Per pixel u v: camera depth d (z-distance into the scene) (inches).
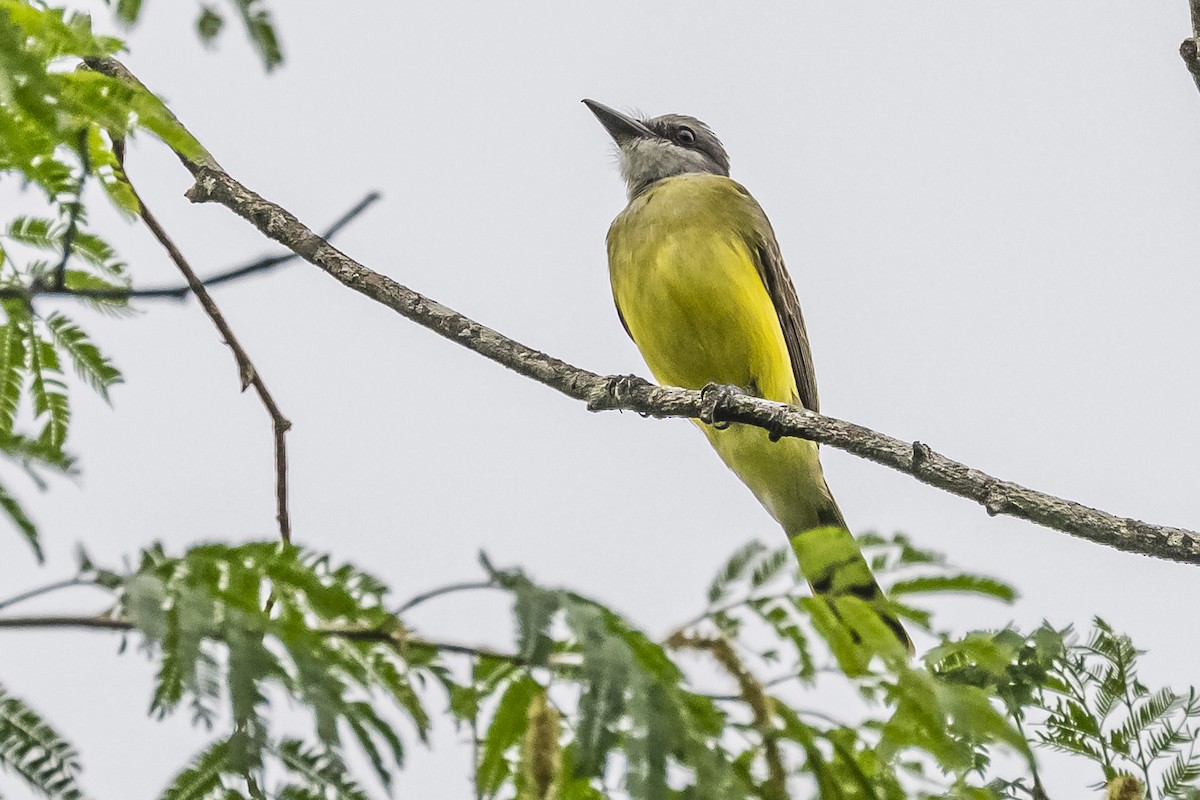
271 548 168.6
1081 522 316.5
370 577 171.8
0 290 221.1
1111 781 241.9
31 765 151.9
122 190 233.8
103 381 254.4
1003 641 262.7
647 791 153.1
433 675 179.3
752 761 178.4
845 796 186.5
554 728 172.6
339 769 169.9
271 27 211.3
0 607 151.6
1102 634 268.7
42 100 189.5
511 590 161.6
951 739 193.6
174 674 159.8
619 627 167.5
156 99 207.8
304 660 158.1
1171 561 312.7
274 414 315.9
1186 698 263.3
